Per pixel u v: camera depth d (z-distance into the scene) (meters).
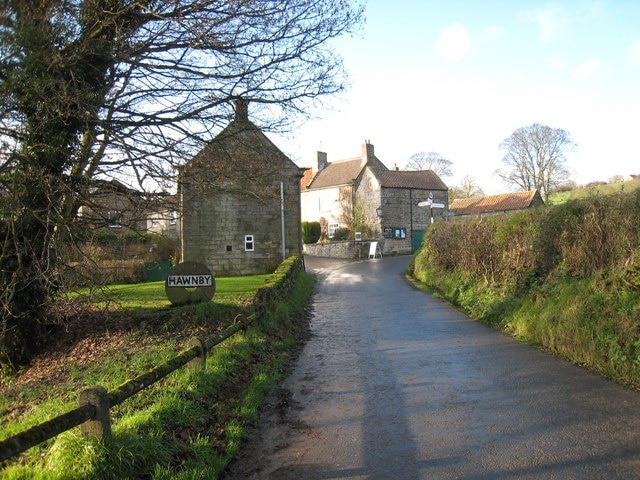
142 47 8.55
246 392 6.41
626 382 6.15
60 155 8.56
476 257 14.09
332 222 46.94
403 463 4.38
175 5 8.29
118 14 7.97
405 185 43.94
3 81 6.98
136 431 4.52
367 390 6.53
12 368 9.02
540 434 4.79
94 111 7.99
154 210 9.42
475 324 10.81
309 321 12.32
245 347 8.20
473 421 5.23
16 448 3.20
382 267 29.55
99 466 3.86
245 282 19.86
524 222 11.48
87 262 9.81
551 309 8.55
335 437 5.04
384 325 11.18
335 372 7.50
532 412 5.37
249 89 9.20
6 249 8.62
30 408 6.60
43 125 8.09
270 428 5.37
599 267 8.20
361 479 4.13
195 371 6.38
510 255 11.73
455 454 4.48
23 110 7.82
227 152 9.48
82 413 3.92
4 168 7.82
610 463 4.13
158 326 9.95
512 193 51.25
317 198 48.56
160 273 23.95
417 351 8.55
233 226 25.70
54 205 8.48
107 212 9.45
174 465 4.31
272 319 10.48
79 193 8.73
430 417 5.43
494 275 12.68
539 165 51.81
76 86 7.78
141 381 4.84
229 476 4.32
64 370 8.11
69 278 9.55
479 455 4.43
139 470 4.10
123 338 9.37
